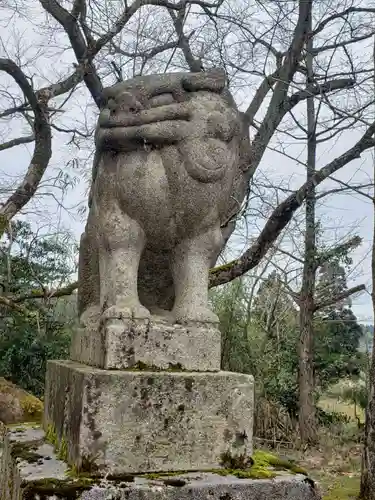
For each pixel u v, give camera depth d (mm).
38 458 1733
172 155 1841
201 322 1779
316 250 8062
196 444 1648
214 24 6488
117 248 1870
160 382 1637
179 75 1862
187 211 1861
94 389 1577
